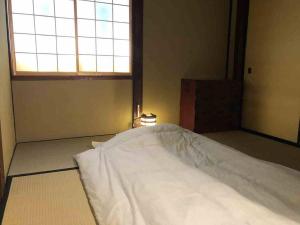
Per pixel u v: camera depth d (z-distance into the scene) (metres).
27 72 3.53
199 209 1.32
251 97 4.45
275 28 3.93
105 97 4.02
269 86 4.09
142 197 1.52
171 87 4.44
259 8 4.20
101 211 1.60
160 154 2.18
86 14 3.76
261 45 4.20
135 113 4.21
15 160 2.90
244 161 2.03
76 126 3.90
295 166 2.88
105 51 3.96
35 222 1.69
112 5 3.88
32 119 3.64
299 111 3.62
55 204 1.92
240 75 4.59
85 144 3.54
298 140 3.65
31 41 3.53
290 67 3.72
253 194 1.53
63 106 3.79
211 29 4.57
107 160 2.24
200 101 4.12
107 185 1.84
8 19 3.29
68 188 2.18
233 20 4.63
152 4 4.09
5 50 3.01
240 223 1.20
